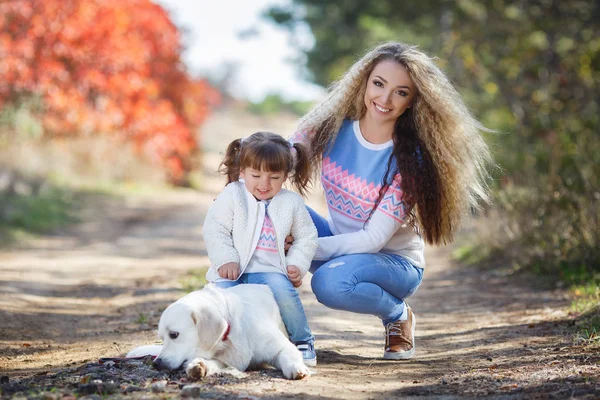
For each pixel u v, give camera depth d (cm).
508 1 1991
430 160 553
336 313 775
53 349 611
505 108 1883
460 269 1115
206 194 2633
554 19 1920
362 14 3106
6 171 1814
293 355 479
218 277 524
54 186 1900
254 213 514
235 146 535
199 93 2766
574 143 1409
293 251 518
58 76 1975
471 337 669
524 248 1031
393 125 559
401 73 543
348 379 492
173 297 838
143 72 2270
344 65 2959
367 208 555
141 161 2453
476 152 570
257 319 483
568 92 1809
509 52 1983
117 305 816
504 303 834
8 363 557
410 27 2734
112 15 2062
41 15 1920
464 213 569
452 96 555
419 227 571
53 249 1270
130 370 473
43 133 2069
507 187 1142
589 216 949
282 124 5678
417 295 938
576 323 671
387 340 578
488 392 450
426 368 541
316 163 583
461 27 2109
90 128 2158
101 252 1263
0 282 912
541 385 455
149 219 1773
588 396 419
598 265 911
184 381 443
